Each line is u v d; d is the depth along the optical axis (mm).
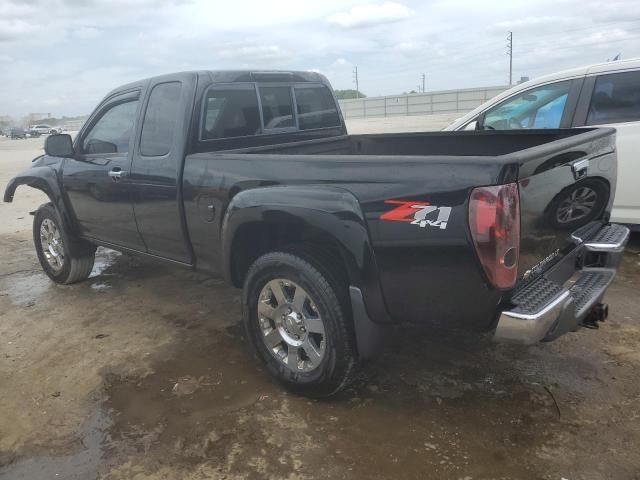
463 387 3246
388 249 2615
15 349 4059
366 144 4855
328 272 2904
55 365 3781
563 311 2553
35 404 3303
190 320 4445
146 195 3992
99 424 3068
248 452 2770
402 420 2963
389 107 63500
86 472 2688
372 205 2633
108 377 3580
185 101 3707
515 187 2318
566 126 5383
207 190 3502
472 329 2576
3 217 9102
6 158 25219
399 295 2664
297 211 2885
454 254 2420
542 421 2891
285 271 3035
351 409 3086
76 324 4469
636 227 5355
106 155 4406
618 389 3145
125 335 4211
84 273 5355
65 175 4820
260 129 4238
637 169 5121
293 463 2670
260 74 4227
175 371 3615
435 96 60938
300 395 3221
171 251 4035
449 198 2391
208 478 2604
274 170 3086
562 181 2770
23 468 2738
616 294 4492
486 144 4207
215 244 3586
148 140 3975
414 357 3609
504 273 2350
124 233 4402
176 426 3014
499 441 2750
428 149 4504
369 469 2600
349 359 2949
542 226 2656
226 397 3279
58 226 5117
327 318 2916
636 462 2557
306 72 4711
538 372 3367
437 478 2520
